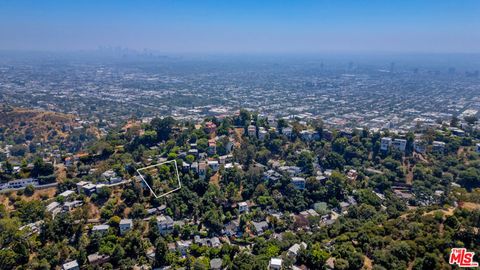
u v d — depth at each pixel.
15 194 146.25
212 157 187.88
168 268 114.94
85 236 121.12
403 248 97.50
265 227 140.12
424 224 110.88
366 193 163.00
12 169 163.62
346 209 155.75
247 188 162.62
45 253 111.75
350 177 180.50
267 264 109.12
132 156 178.62
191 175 163.38
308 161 184.38
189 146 194.38
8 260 106.81
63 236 120.94
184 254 123.19
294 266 107.56
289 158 193.00
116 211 138.12
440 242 97.19
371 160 199.38
